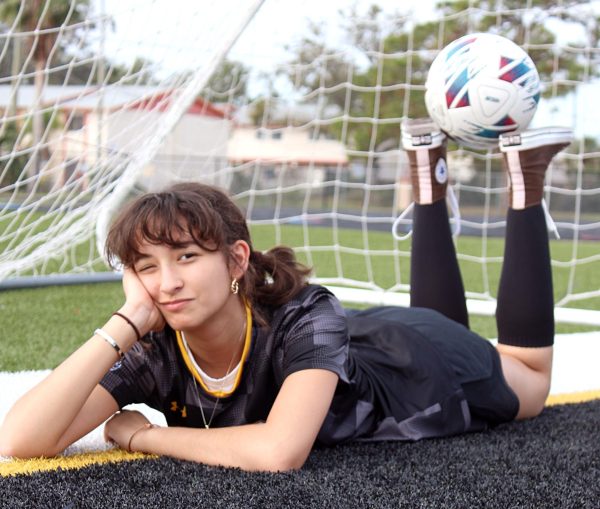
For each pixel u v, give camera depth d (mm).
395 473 1568
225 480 1464
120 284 4977
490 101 2389
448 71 2432
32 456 1601
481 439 1903
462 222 2977
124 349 1594
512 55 2439
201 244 1505
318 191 18500
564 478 1563
